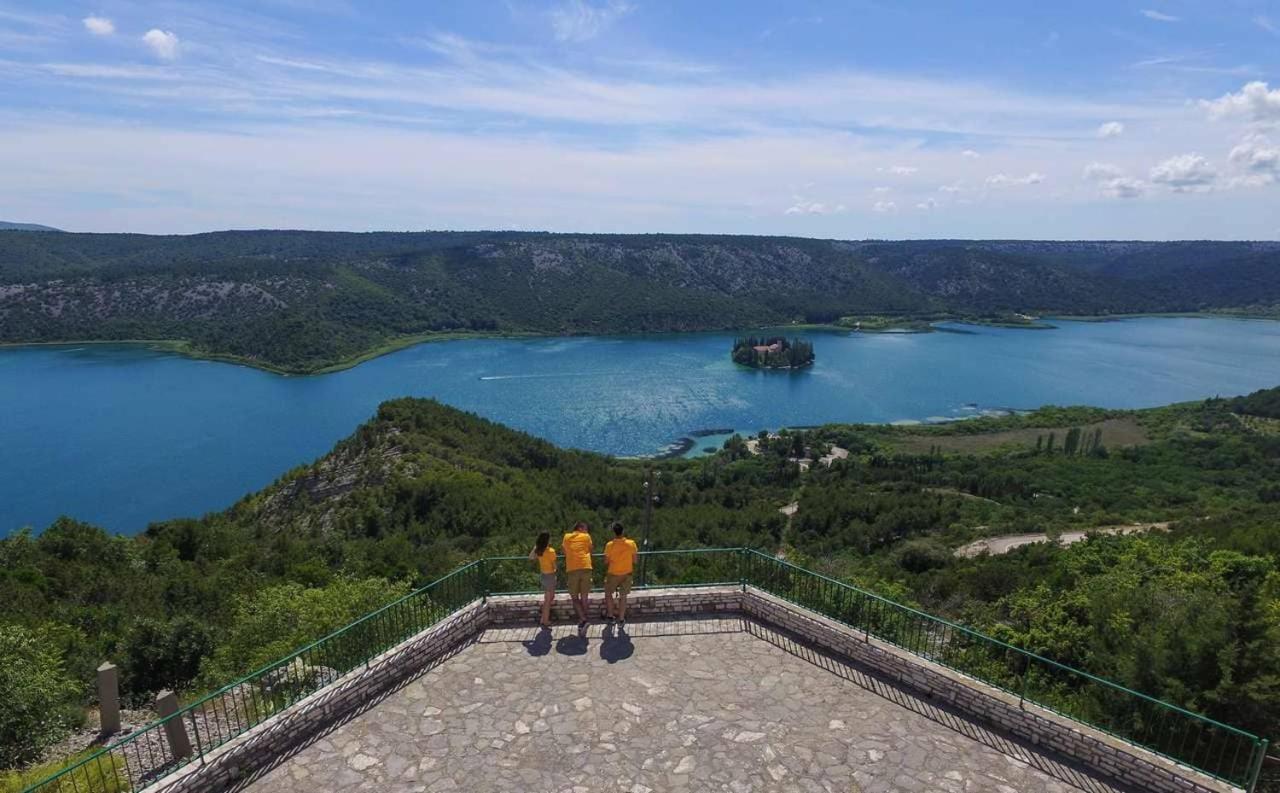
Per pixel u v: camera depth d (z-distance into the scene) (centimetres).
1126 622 1755
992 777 870
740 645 1163
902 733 949
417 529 5662
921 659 1058
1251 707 1199
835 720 973
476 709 980
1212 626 1331
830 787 846
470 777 848
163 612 2927
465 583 1256
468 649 1134
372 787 830
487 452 8262
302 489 7169
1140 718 1210
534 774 855
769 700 1015
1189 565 2691
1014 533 6731
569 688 1033
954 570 4181
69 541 4362
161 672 1819
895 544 6425
